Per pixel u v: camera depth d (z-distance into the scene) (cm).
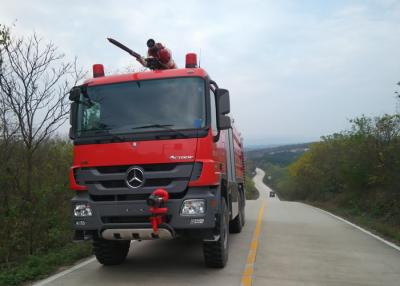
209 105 708
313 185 4506
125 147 695
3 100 970
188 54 765
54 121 1008
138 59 834
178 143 685
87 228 690
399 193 1856
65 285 682
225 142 898
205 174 677
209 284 675
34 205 953
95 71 805
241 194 1334
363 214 2069
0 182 941
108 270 785
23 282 721
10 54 938
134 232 673
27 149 975
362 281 728
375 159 2186
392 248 1081
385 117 2172
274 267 811
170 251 963
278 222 1617
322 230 1416
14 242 896
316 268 815
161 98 721
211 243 757
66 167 1147
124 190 684
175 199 673
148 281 696
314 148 4434
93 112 734
